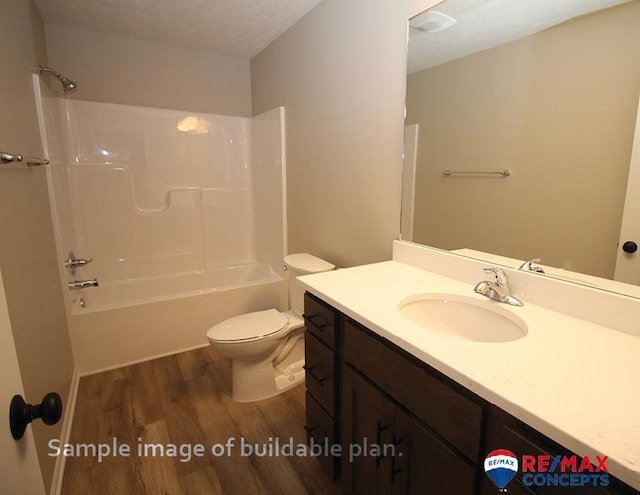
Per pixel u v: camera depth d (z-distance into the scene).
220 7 2.07
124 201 2.73
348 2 1.77
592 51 0.94
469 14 1.25
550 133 1.06
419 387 0.88
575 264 1.04
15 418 0.49
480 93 1.24
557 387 0.68
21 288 1.19
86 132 2.55
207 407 1.89
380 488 1.08
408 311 1.20
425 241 1.52
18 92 1.44
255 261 3.30
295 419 1.80
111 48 2.53
